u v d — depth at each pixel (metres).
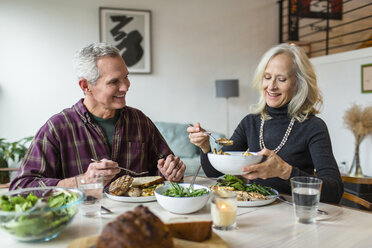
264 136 1.56
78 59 1.35
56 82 4.13
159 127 4.29
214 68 4.85
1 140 3.63
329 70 3.84
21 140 3.79
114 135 1.48
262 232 0.83
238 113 5.04
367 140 3.28
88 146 1.44
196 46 4.74
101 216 0.94
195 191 1.02
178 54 4.66
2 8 3.88
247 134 1.66
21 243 0.75
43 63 4.07
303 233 0.82
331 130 3.85
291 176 1.06
